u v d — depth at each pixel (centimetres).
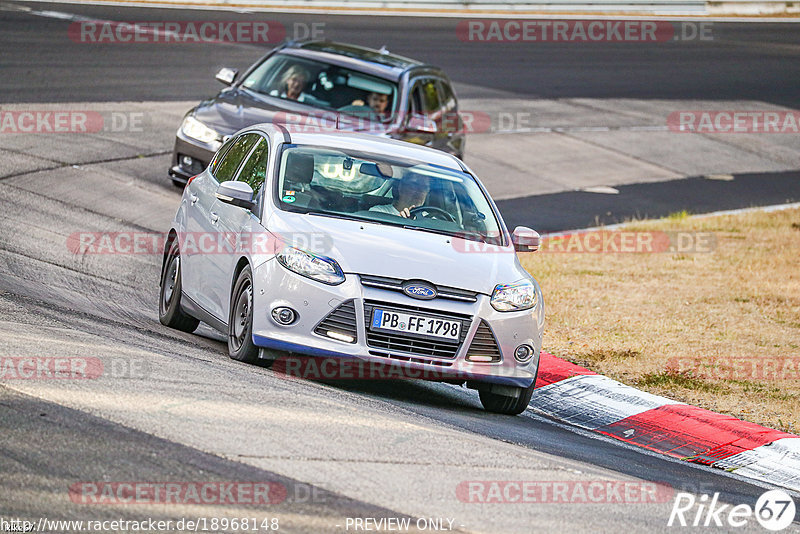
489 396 3045
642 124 9681
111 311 3391
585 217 6681
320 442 2152
